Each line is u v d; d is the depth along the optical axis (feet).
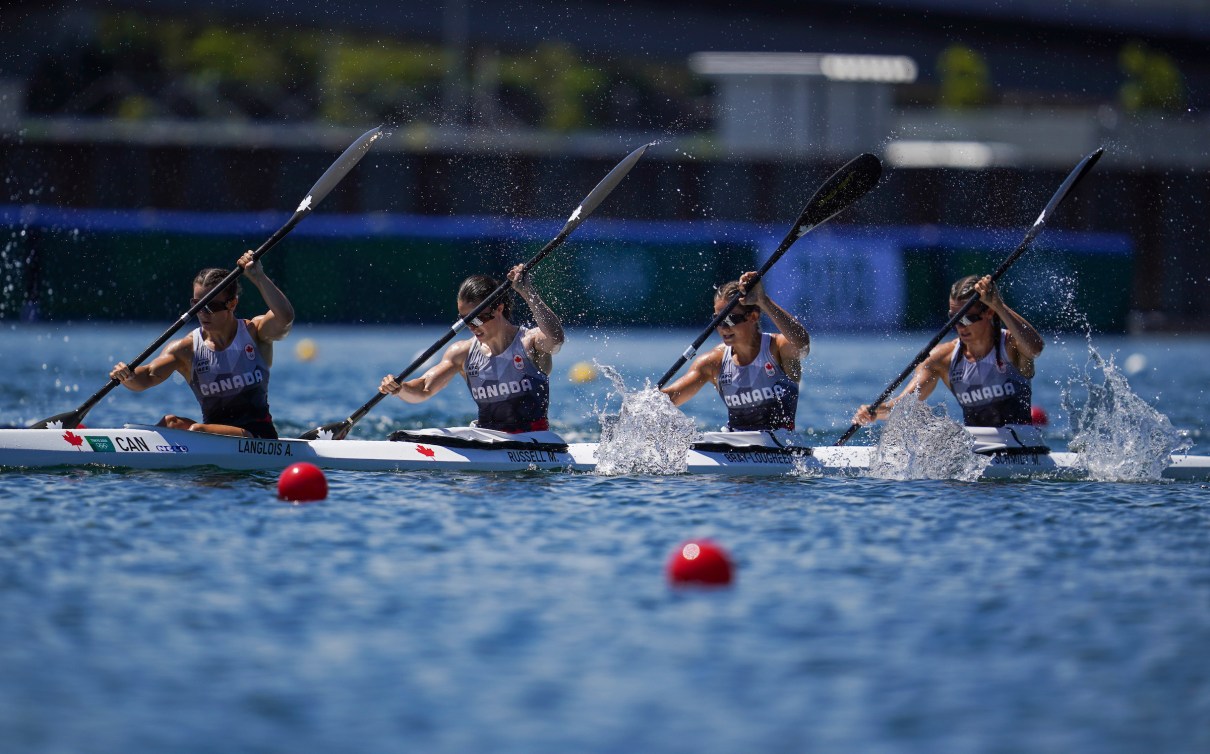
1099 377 274.36
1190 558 90.38
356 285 378.12
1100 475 132.57
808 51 620.08
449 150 442.09
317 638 70.33
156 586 79.77
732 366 133.59
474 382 132.46
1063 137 539.70
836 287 394.73
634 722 59.88
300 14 570.05
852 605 77.46
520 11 595.88
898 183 455.22
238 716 60.08
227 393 129.39
